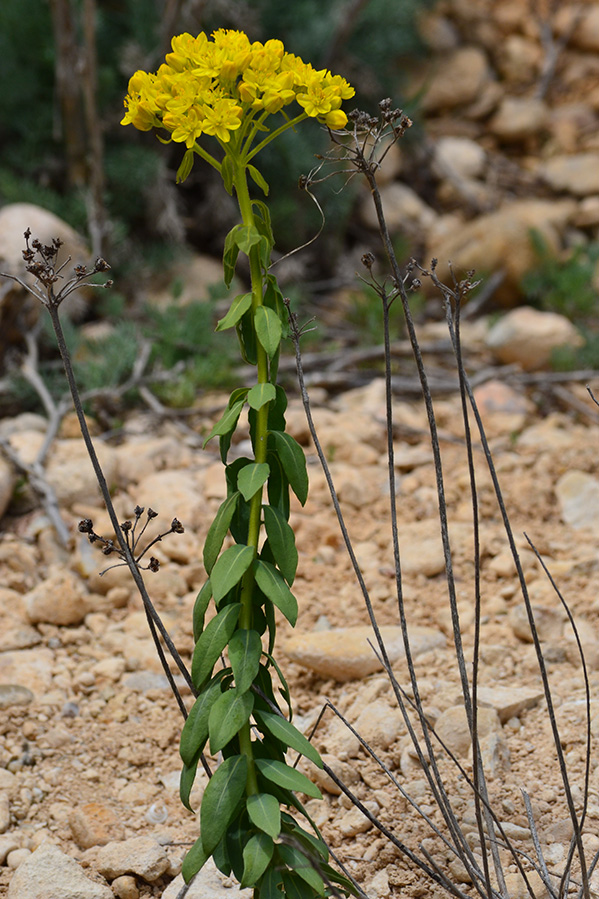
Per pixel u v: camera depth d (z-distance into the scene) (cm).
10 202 550
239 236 156
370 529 356
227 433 167
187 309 504
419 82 756
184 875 154
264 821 147
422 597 311
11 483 352
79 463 364
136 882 201
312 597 312
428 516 366
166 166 594
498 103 766
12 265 456
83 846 215
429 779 168
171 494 362
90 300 526
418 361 155
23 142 586
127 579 312
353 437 412
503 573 320
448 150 718
